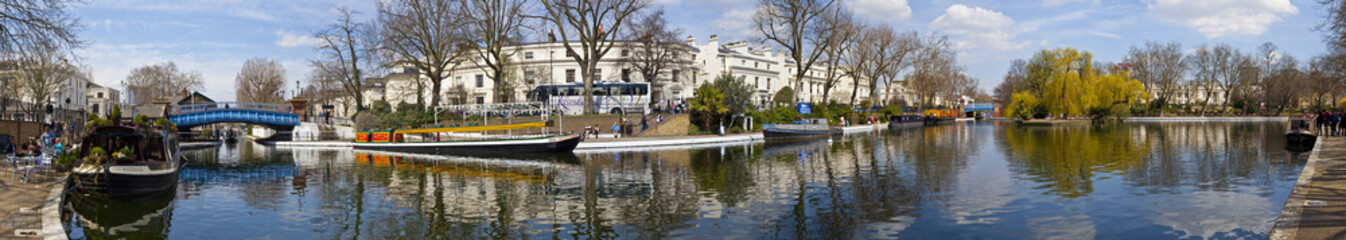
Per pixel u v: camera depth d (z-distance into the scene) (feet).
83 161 46.32
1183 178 56.24
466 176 65.05
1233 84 276.00
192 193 53.06
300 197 50.90
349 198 50.26
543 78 203.92
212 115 128.98
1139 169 63.82
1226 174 58.59
